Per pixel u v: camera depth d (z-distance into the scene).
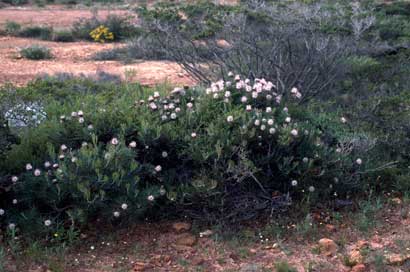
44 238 5.59
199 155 6.17
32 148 6.49
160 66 15.73
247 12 9.31
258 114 6.52
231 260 5.45
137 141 6.43
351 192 6.88
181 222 6.08
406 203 6.74
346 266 5.38
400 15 18.27
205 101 6.83
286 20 9.25
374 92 9.96
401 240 5.84
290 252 5.61
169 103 6.99
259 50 9.21
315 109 8.93
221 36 9.22
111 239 5.73
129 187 5.71
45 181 5.66
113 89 9.88
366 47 11.32
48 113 7.43
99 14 31.56
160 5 10.45
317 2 10.41
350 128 7.99
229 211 6.15
